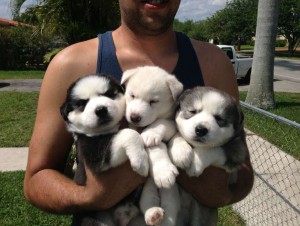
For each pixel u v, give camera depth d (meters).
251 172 0.64
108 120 0.55
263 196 1.35
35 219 1.27
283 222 1.20
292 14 11.58
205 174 0.54
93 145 0.52
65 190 0.54
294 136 1.75
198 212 0.58
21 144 2.02
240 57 5.04
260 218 1.23
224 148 0.55
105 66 0.62
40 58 6.18
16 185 1.49
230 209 1.30
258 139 1.70
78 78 0.60
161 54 0.65
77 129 0.56
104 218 0.54
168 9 0.61
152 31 0.62
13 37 6.04
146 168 0.51
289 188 1.40
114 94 0.59
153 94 0.58
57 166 0.61
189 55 0.64
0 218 1.27
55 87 0.60
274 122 1.81
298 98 3.67
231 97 0.59
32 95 3.52
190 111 0.57
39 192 0.57
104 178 0.51
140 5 0.60
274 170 1.54
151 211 0.52
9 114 2.72
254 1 12.73
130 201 0.54
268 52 3.00
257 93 3.05
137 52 0.64
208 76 0.65
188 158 0.53
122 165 0.51
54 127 0.60
